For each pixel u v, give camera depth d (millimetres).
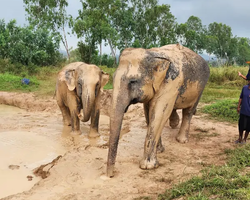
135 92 4516
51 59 26984
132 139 7105
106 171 4828
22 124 9094
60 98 8719
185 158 5480
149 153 5043
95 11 30188
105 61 34781
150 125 5023
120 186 4305
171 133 7449
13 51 23172
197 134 7230
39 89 14938
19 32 24812
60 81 8359
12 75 18266
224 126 7965
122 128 8555
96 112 7711
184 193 3588
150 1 39812
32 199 3998
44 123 9367
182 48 5836
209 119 8789
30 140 7328
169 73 5008
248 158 4664
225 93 13352
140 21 39375
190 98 5902
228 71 18359
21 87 14984
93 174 4840
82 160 5508
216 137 6926
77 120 7980
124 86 4434
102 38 30906
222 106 9562
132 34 39531
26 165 5691
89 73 7301
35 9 36219
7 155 6184
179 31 42562
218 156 5438
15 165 5660
